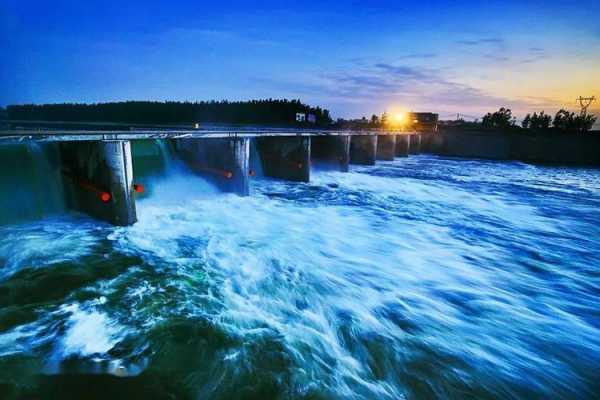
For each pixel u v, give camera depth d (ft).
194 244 42.37
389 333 25.91
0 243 38.86
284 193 78.13
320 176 107.14
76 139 41.32
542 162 190.80
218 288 31.30
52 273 32.24
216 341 23.57
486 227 56.03
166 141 68.80
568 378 22.12
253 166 96.37
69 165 49.34
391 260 40.47
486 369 22.62
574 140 186.50
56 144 49.85
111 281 31.48
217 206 61.77
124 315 26.11
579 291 34.01
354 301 30.48
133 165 60.80
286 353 22.86
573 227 57.72
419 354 23.73
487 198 82.12
